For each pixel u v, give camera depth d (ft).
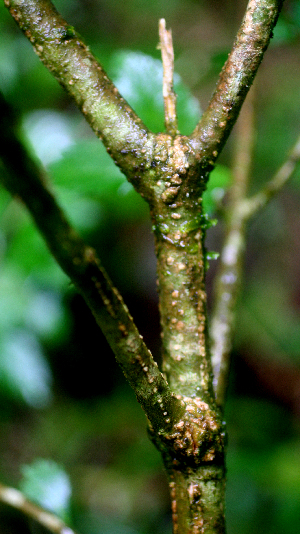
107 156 1.45
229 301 1.41
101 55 2.67
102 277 0.94
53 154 2.51
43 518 1.29
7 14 3.02
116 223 4.41
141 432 4.04
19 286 2.66
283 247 5.00
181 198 1.09
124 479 3.72
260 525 2.90
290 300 4.75
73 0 4.33
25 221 2.34
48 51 1.06
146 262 4.89
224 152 4.27
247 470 3.11
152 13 5.18
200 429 1.06
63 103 3.70
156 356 4.63
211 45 4.89
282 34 1.44
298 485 2.94
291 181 4.13
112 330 0.97
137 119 1.08
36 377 2.88
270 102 4.63
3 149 0.88
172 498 1.10
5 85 3.19
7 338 2.81
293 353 4.33
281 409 4.02
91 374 4.64
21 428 4.04
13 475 3.60
